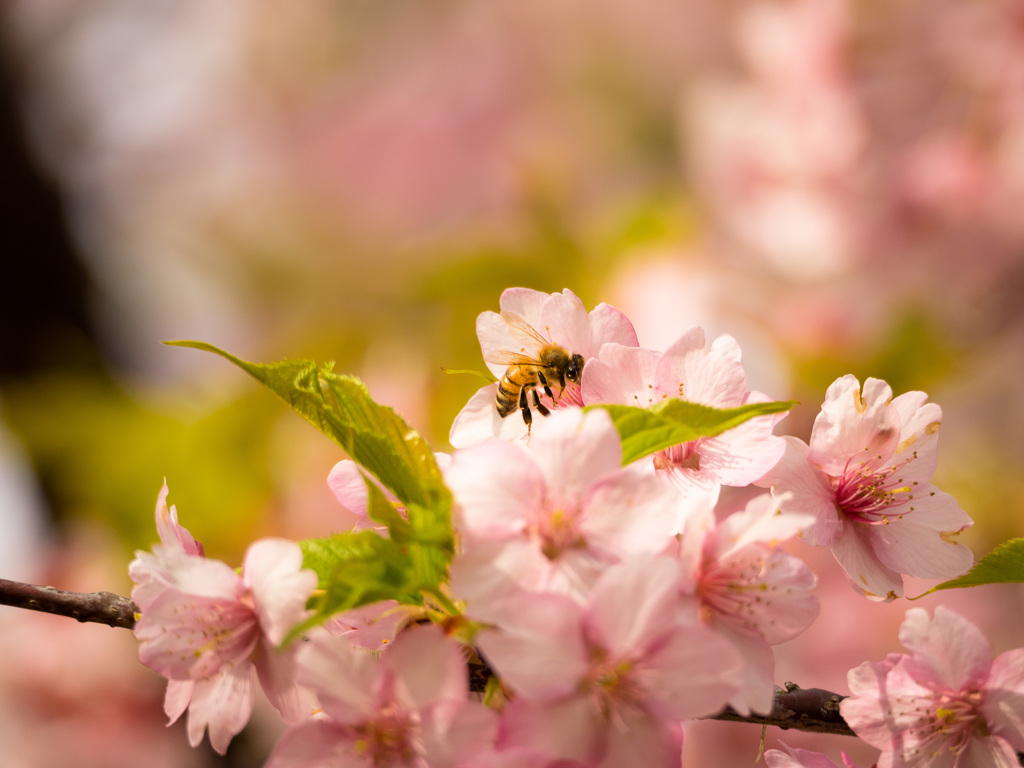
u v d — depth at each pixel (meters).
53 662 1.15
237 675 0.58
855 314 1.00
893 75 1.20
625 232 0.95
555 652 0.57
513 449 0.58
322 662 0.57
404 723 0.57
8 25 1.34
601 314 0.62
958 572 0.60
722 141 1.22
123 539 0.90
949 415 1.40
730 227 1.18
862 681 0.59
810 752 0.59
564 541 0.57
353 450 0.58
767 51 1.23
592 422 0.58
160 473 0.89
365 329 0.93
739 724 1.00
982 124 1.18
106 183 1.62
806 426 0.91
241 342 1.61
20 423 0.93
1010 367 1.23
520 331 0.62
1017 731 0.59
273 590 0.58
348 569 0.57
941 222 1.18
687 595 0.58
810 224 1.17
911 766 0.59
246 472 0.89
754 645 0.58
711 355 0.60
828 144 1.18
